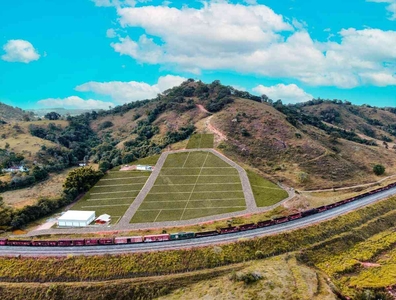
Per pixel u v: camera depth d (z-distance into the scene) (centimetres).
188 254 10719
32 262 10400
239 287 9300
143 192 16225
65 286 9625
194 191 16138
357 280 10194
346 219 13262
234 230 12106
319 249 11519
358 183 17750
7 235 12531
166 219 13675
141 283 9719
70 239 11706
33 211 13975
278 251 11219
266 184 16812
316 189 16850
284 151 19988
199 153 19950
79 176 16525
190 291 9488
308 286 9250
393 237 12788
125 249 10944
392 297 9431
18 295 9475
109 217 13912
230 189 16212
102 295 9438
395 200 15462
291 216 13150
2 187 17050
